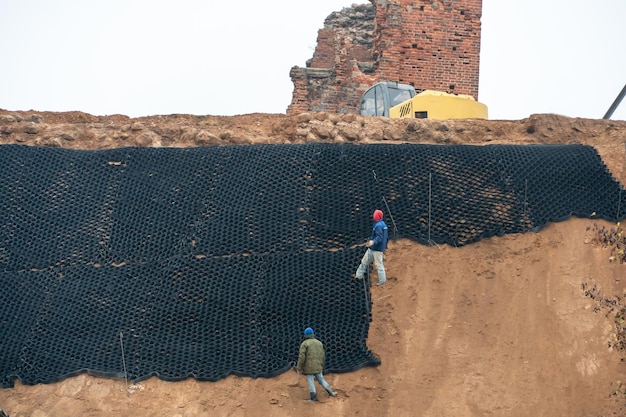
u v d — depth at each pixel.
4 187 22.94
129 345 19.59
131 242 21.70
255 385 18.80
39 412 18.66
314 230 21.36
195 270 20.81
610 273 20.73
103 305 20.42
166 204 22.39
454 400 18.72
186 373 19.00
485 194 22.12
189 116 26.36
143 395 18.80
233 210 22.00
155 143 25.36
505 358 19.39
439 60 35.38
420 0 35.41
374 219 20.19
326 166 22.67
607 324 19.91
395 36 35.19
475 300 20.30
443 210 21.73
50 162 23.55
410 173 22.47
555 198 22.11
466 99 28.72
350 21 38.44
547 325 19.94
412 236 21.27
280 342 19.38
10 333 20.02
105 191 22.88
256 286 20.33
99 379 19.12
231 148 23.53
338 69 36.66
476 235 21.33
